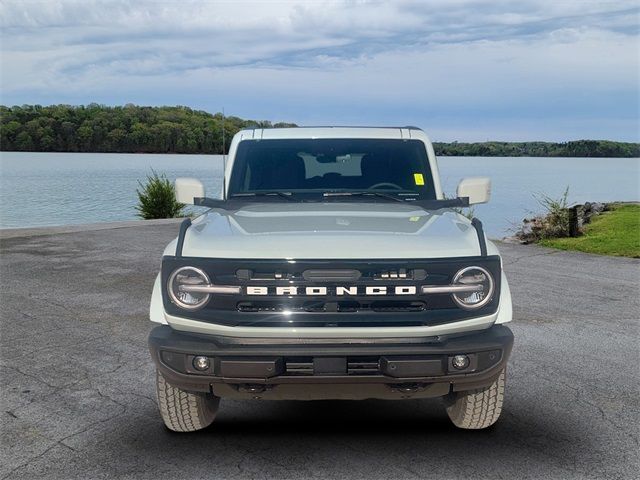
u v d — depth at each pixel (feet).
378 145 17.78
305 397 12.29
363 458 13.26
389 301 11.82
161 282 12.26
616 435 14.42
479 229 12.96
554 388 17.48
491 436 14.37
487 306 12.10
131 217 86.74
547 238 49.24
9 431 14.65
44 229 55.42
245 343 11.80
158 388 13.61
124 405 16.21
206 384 12.09
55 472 12.67
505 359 12.19
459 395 13.93
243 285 11.79
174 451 13.60
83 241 47.91
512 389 17.39
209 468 12.82
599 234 48.55
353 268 11.74
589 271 35.50
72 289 30.94
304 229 13.14
